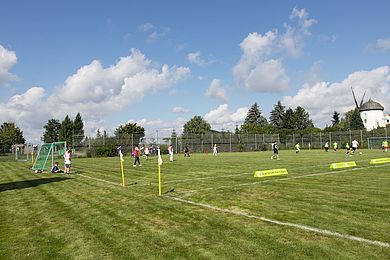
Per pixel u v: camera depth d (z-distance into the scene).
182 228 7.93
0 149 63.12
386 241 6.46
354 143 41.53
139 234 7.57
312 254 5.90
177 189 14.05
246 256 5.95
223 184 15.09
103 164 32.22
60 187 16.09
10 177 21.84
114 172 23.22
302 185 13.95
